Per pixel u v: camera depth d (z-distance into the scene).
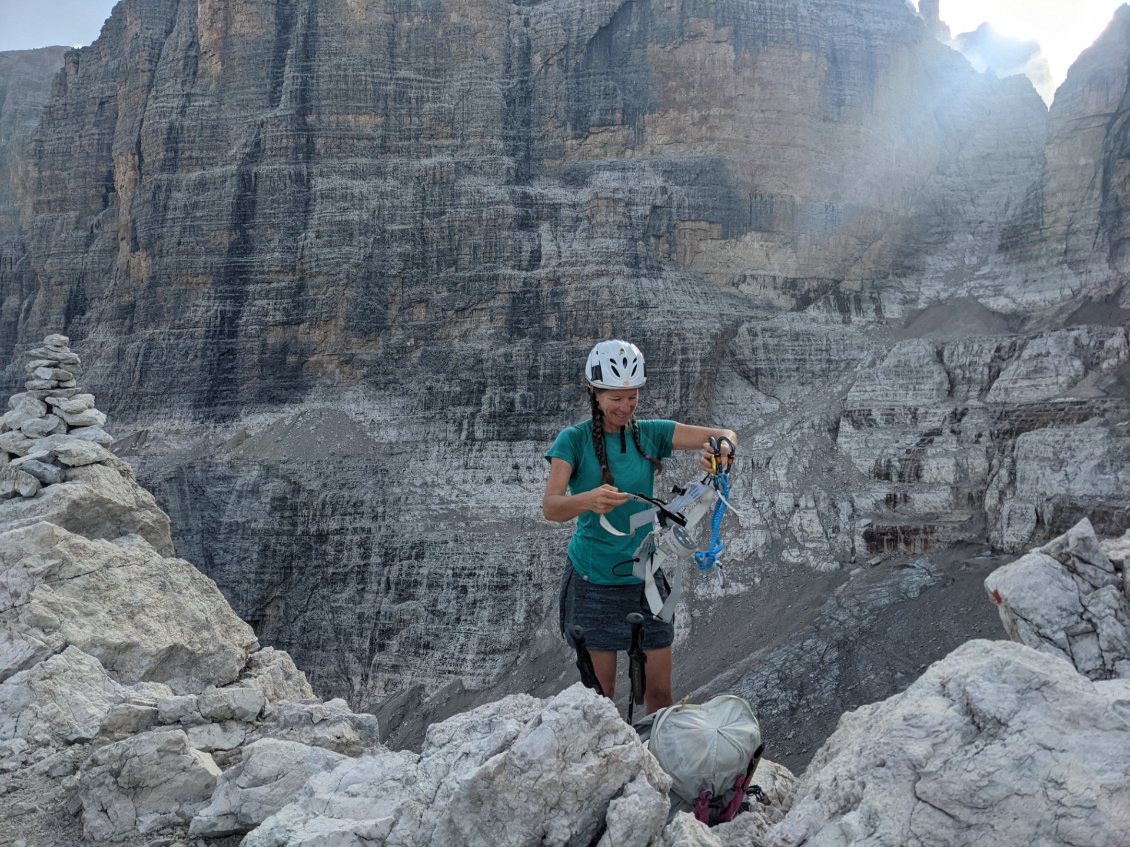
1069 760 4.00
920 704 4.46
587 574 5.82
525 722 5.13
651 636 5.78
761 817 4.92
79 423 11.52
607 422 5.73
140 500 11.28
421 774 5.02
